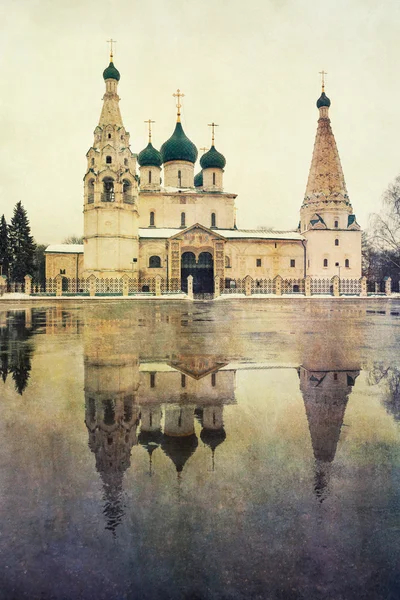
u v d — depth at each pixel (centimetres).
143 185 6000
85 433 534
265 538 314
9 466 438
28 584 273
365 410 627
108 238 5072
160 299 4750
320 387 762
